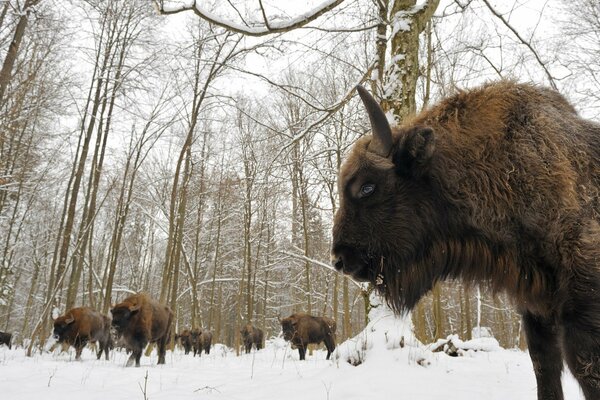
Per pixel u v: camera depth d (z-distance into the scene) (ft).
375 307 18.85
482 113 9.59
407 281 9.78
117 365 32.27
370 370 14.67
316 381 14.61
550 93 10.02
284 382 15.16
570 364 7.38
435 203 9.55
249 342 66.18
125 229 96.78
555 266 8.13
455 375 15.03
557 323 8.10
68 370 23.50
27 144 61.21
